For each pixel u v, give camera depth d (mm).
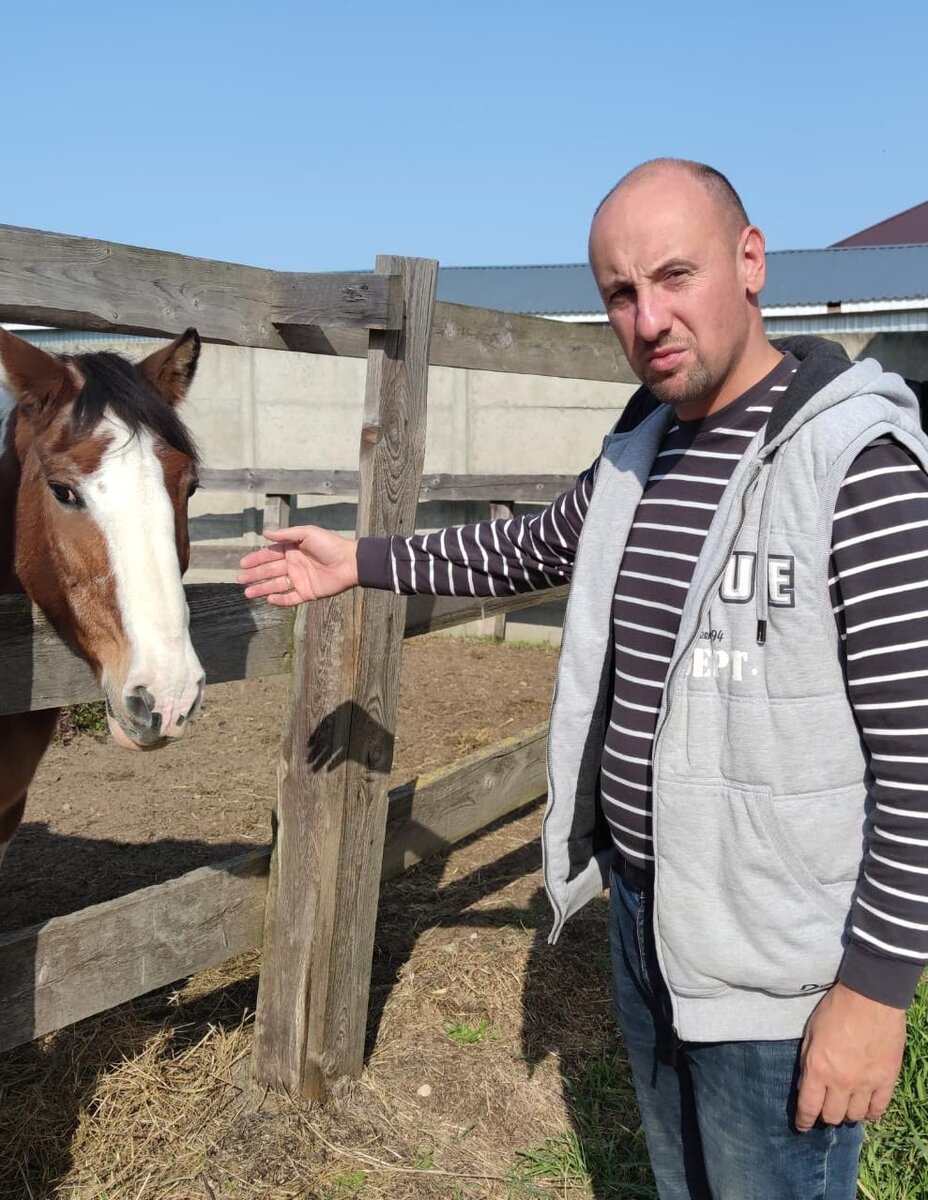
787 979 1454
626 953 1782
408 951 3613
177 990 3299
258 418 9594
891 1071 1357
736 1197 1616
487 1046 3090
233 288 2363
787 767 1399
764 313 7965
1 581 2568
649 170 1488
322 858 2602
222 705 7020
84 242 1989
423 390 2627
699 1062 1614
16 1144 2514
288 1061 2725
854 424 1334
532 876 4320
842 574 1328
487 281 11750
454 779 3238
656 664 1575
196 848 4469
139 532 2131
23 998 2098
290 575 2176
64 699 2174
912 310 7652
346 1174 2520
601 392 8719
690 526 1539
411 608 3020
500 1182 2539
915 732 1289
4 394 2502
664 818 1505
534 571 2055
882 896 1327
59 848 4426
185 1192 2414
